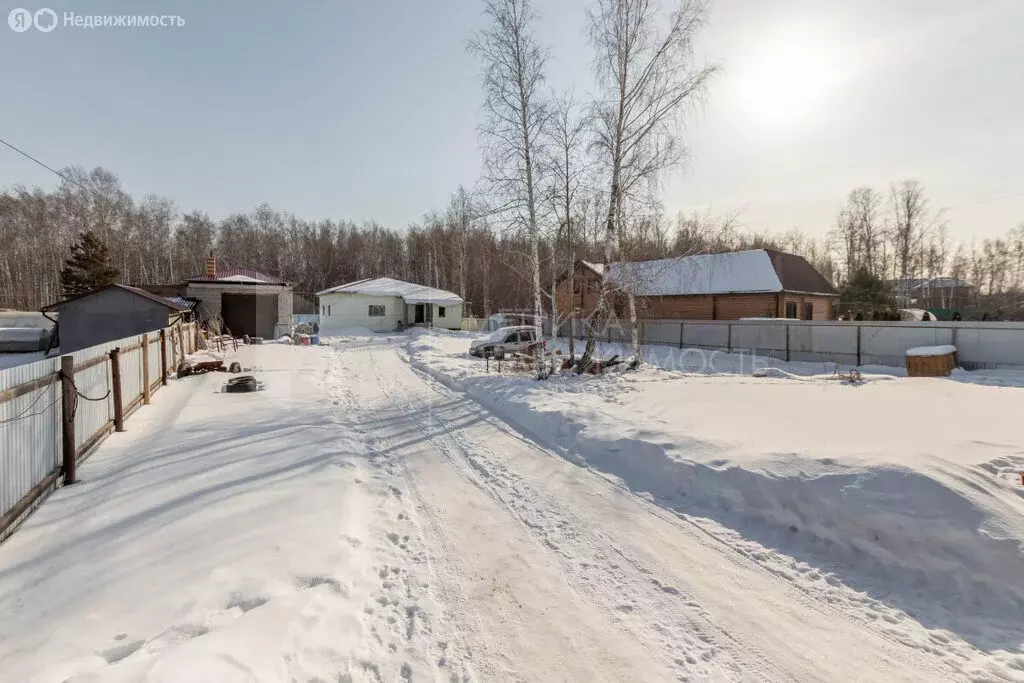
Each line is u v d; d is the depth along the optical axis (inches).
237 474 228.1
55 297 1781.5
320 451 267.0
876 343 672.4
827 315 1183.6
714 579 152.7
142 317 665.0
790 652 119.7
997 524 145.3
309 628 120.2
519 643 123.3
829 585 148.6
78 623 117.2
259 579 138.8
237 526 172.2
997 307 1662.2
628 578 153.6
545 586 149.1
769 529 182.4
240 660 103.7
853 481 177.6
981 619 130.0
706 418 304.5
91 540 160.4
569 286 587.5
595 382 482.9
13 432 170.9
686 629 128.8
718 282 1063.6
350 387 535.8
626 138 499.5
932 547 148.3
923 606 136.7
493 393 455.5
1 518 159.3
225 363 595.2
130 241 2070.6
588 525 191.2
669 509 204.7
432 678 110.4
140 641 111.2
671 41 472.1
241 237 2655.0
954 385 447.5
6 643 109.6
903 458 186.2
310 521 178.4
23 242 1798.7
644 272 521.0
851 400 367.9
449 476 249.4
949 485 160.6
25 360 647.8
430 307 1513.3
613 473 249.3
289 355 761.6
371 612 134.5
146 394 382.9
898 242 1562.5
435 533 184.9
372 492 225.8
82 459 242.8
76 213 1897.1
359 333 1402.6
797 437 247.8
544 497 219.6
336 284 2519.7
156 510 185.0
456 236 1673.2
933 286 1977.1
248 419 341.1
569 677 111.7
